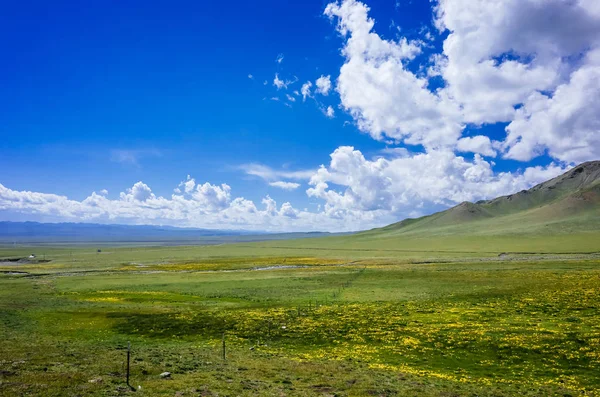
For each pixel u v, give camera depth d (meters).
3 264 162.88
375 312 52.00
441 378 28.09
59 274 113.81
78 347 34.94
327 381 25.83
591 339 36.03
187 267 130.25
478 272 92.62
